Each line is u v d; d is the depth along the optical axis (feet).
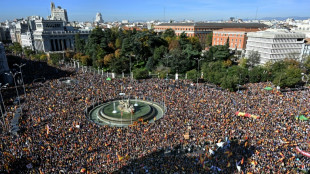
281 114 195.31
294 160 136.46
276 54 450.30
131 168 128.16
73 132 167.53
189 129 172.45
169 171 125.29
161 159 137.80
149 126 178.81
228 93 257.55
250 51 443.32
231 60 445.78
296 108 209.87
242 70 326.03
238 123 181.06
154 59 419.95
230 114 197.16
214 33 627.46
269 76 330.54
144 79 336.70
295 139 158.10
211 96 243.60
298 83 319.88
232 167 131.75
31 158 136.56
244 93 260.42
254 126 175.32
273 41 437.17
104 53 453.58
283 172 124.77
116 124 215.51
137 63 443.32
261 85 303.48
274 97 240.12
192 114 197.36
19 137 159.12
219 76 310.65
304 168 129.59
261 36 461.78
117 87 288.51
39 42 631.97
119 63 395.55
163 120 187.42
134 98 270.46
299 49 467.93
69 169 127.13
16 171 127.24
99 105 250.37
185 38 492.54
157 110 246.27
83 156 139.95
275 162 132.26
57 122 182.50
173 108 213.25
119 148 148.46
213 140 160.66
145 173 123.65
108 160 135.33
